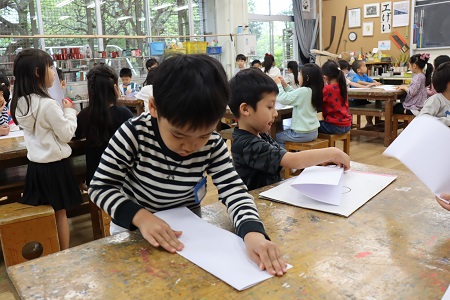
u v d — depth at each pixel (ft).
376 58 25.85
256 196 3.76
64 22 20.54
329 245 2.75
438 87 9.52
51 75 6.59
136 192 3.32
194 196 3.38
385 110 15.24
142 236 2.97
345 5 28.07
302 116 11.14
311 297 2.17
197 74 2.35
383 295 2.17
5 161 7.37
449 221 3.08
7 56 18.63
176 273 2.46
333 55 26.76
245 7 25.55
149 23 23.35
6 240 6.26
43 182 6.75
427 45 23.88
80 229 9.09
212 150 3.17
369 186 3.86
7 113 10.02
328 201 3.49
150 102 2.59
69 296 2.25
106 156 3.08
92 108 7.29
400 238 2.82
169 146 2.73
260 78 4.52
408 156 2.95
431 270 2.40
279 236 2.91
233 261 2.56
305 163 4.11
